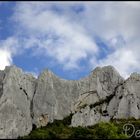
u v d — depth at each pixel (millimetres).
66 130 196125
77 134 183500
